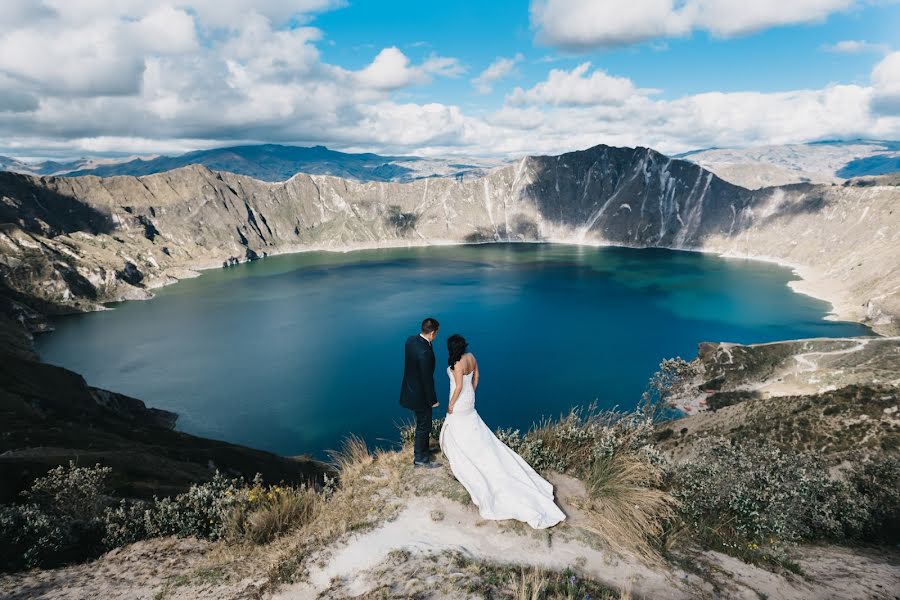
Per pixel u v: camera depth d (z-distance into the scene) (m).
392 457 10.92
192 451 63.12
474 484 8.49
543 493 8.44
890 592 8.50
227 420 121.19
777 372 122.94
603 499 8.54
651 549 7.81
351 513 8.50
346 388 140.25
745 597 7.21
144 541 10.71
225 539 9.87
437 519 7.94
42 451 45.81
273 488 10.45
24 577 9.12
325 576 6.94
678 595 6.82
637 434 10.53
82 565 9.78
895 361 113.06
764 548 9.50
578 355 165.00
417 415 9.63
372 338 187.75
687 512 9.60
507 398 131.00
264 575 7.49
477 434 8.95
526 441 10.55
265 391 139.25
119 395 110.88
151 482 40.56
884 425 37.41
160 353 174.62
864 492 18.00
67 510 11.89
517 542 7.39
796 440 40.72
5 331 173.88
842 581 8.81
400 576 6.50
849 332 191.75
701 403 115.19
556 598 5.94
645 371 148.50
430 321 9.54
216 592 7.29
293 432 114.31
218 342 187.25
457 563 6.76
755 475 11.90
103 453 46.22
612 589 6.53
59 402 79.81
